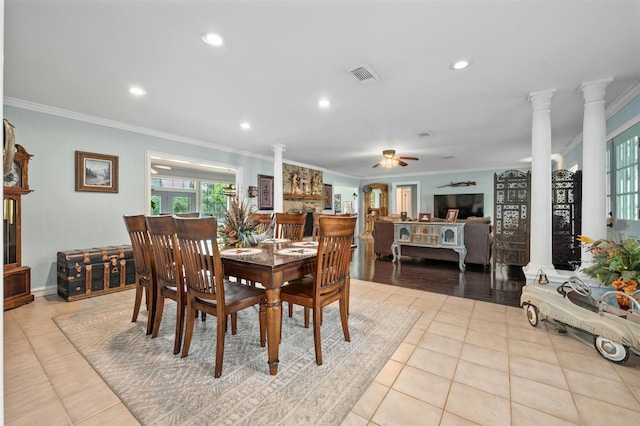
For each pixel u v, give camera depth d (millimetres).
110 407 1561
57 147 3525
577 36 2076
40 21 1886
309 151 6113
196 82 2795
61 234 3566
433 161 7340
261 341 2182
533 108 3078
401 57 2363
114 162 4016
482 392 1658
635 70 2553
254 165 6281
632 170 3006
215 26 1966
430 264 5324
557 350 2113
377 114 3729
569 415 1480
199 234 1805
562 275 2887
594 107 2762
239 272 2082
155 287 2400
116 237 4039
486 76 2691
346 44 2184
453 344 2211
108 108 3479
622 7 1774
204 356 2055
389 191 10016
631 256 2238
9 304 2959
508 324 2580
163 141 4605
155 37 2082
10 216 3031
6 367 1926
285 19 1899
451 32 2039
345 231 2072
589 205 2768
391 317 2744
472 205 8641
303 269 2129
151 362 1972
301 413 1502
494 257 4820
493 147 5703
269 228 3148
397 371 1862
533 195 3074
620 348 1900
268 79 2740
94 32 2014
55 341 2281
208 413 1504
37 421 1469
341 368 1896
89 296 3367
